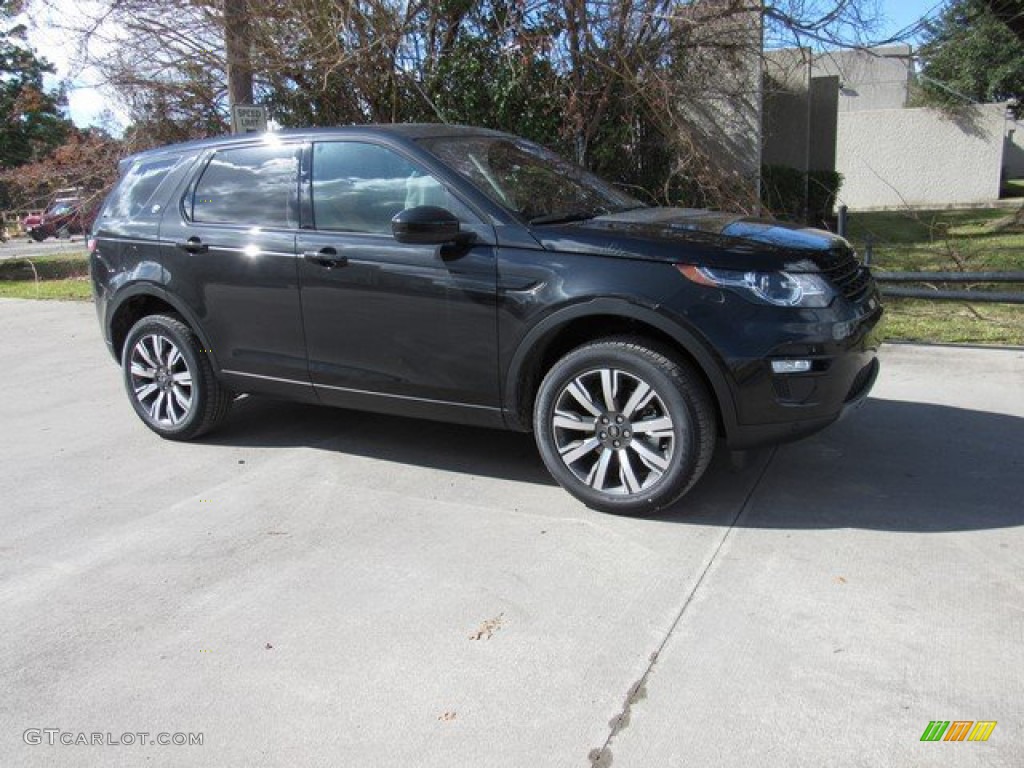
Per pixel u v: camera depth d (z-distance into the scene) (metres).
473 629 3.21
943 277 7.84
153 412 5.64
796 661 2.90
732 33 9.89
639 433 4.01
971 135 24.38
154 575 3.76
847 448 4.85
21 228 24.17
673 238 3.96
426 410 4.59
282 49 10.45
